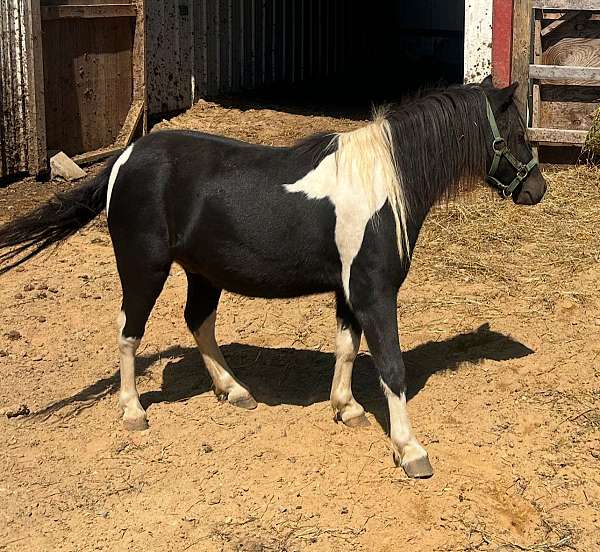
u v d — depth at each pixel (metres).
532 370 5.32
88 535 3.96
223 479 4.33
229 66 13.92
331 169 4.36
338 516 4.04
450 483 4.25
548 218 7.67
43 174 9.54
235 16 13.88
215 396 5.12
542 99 9.16
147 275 4.66
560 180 8.56
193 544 3.88
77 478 4.39
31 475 4.43
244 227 4.42
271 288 4.55
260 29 14.57
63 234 4.93
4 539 3.95
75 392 5.24
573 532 3.94
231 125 11.73
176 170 4.58
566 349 5.55
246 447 4.59
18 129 9.29
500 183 4.60
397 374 4.28
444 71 17.61
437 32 18.05
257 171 4.46
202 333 5.00
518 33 8.95
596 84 8.93
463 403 5.00
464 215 7.77
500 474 4.34
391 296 4.29
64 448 4.66
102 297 6.58
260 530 3.96
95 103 10.49
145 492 4.27
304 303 6.43
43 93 9.38
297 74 15.79
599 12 8.83
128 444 4.66
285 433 4.72
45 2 9.57
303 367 5.49
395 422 4.33
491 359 5.49
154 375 5.44
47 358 5.66
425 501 4.12
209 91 13.45
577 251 7.00
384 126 4.38
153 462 4.51
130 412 4.81
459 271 6.79
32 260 7.31
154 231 4.60
